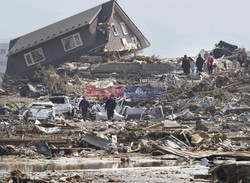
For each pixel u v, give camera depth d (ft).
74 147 231.09
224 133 271.28
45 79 460.55
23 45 550.77
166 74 467.11
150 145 230.48
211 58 462.19
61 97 370.32
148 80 463.01
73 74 488.85
